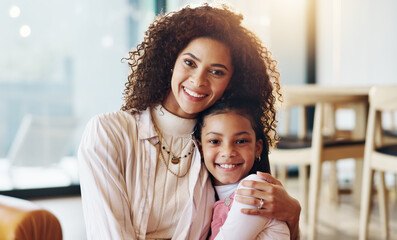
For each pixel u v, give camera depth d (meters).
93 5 3.91
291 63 4.86
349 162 5.23
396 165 2.35
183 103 1.09
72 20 3.86
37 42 3.79
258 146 1.25
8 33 3.71
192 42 1.07
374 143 2.51
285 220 1.07
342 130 3.89
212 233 1.14
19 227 0.77
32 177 3.89
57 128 3.89
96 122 1.12
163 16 1.18
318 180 2.63
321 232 2.85
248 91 1.19
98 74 3.96
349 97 2.66
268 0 4.70
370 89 2.64
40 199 3.79
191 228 1.13
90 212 1.08
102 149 1.08
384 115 4.68
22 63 3.76
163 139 1.15
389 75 4.87
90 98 3.95
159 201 1.11
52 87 3.86
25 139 3.81
